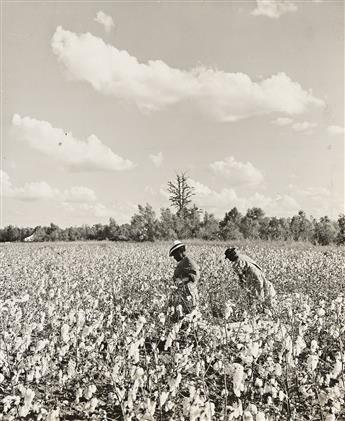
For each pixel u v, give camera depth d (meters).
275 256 18.30
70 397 5.31
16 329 6.04
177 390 4.71
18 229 70.62
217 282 9.76
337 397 4.30
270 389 4.41
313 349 4.76
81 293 9.67
